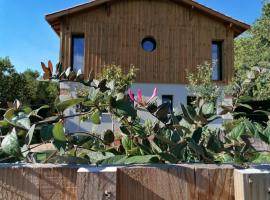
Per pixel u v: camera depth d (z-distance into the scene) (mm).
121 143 1351
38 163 1059
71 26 12188
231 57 12672
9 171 972
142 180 966
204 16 12734
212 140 1138
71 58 12219
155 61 12398
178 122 1156
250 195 918
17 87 18859
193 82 11484
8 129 1122
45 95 19422
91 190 924
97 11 12352
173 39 12570
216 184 973
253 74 1402
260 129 1146
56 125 1008
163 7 12641
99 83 1251
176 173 974
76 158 1106
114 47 12312
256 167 1012
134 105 1285
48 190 960
